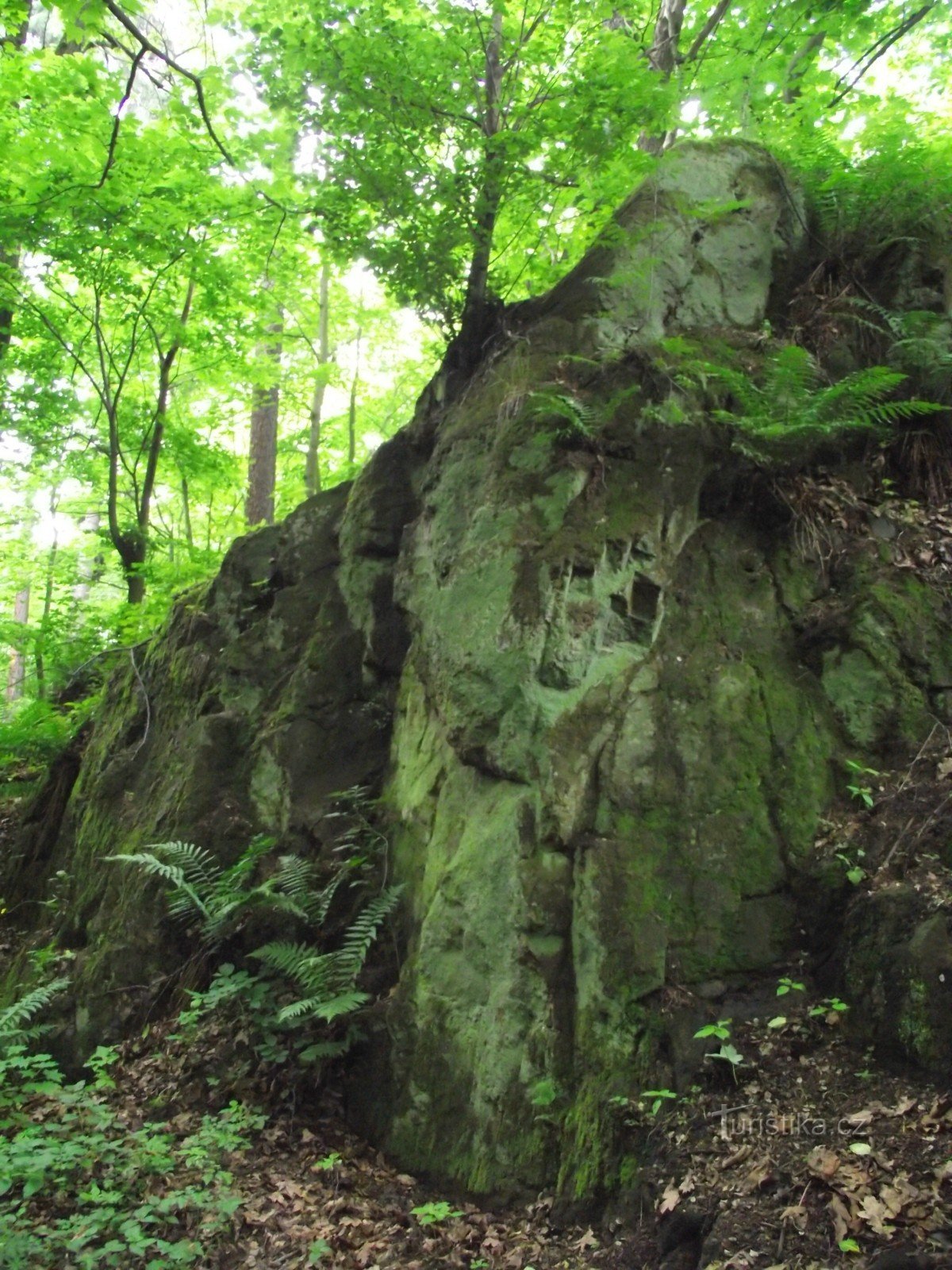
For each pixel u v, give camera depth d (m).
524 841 4.86
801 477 5.81
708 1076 4.15
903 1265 3.00
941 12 10.20
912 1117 3.58
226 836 6.64
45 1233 3.99
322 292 16.22
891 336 6.14
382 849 5.91
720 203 6.54
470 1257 4.03
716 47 9.54
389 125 6.80
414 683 6.34
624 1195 3.97
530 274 8.04
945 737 4.84
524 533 5.43
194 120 8.38
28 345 13.31
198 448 13.66
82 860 7.75
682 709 5.06
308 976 5.27
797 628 5.39
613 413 5.59
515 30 7.27
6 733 10.29
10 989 7.04
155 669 8.42
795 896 4.61
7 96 9.21
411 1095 4.91
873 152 6.96
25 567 19.42
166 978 6.27
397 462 7.27
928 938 3.98
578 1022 4.46
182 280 13.59
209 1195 4.20
